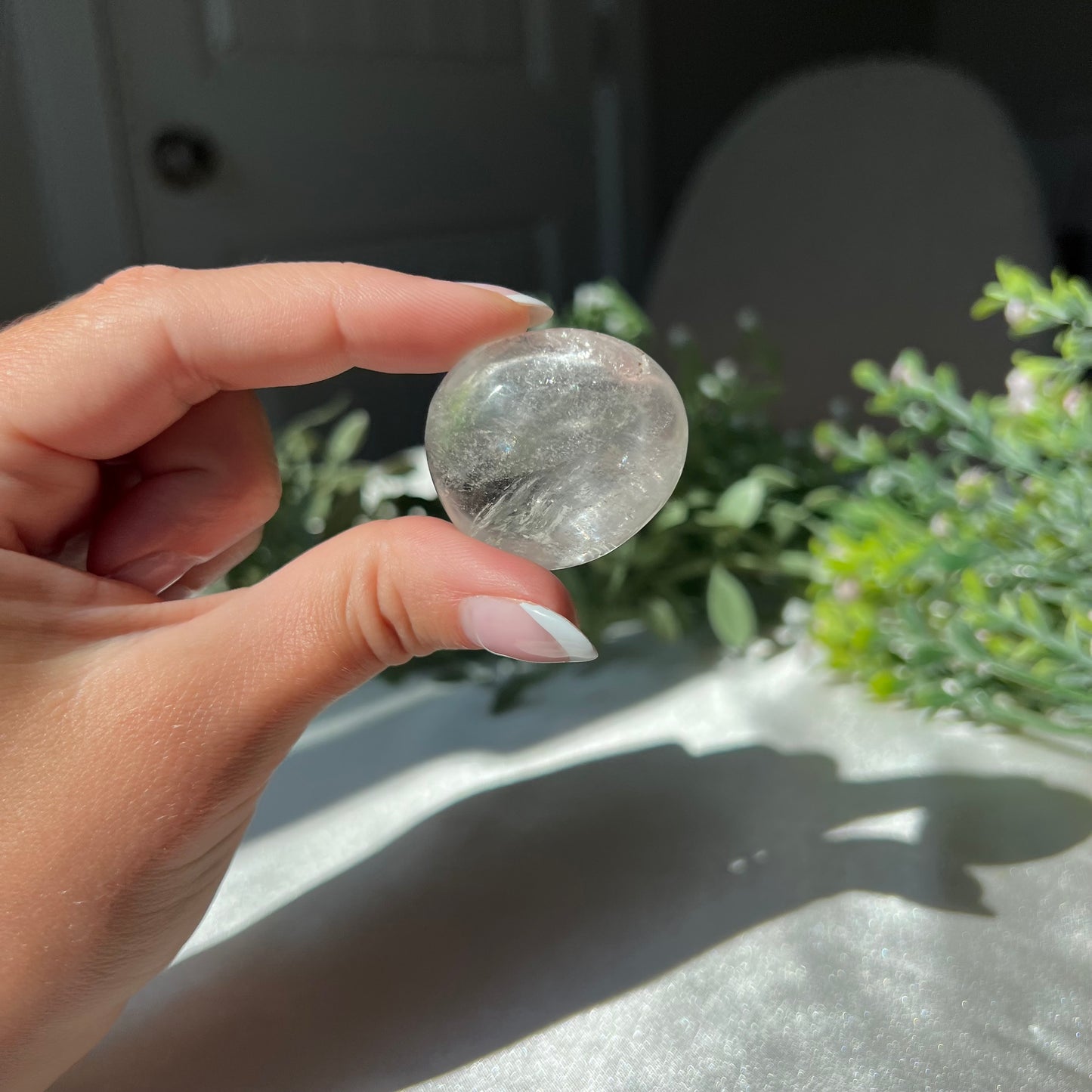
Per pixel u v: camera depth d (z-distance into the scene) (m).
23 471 0.16
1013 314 0.18
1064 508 0.18
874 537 0.20
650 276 0.57
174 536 0.18
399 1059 0.14
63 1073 0.14
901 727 0.20
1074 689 0.17
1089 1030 0.13
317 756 0.21
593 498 0.14
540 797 0.19
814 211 0.44
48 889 0.13
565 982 0.15
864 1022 0.14
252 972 0.16
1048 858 0.16
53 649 0.14
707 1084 0.13
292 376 0.17
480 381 0.15
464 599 0.14
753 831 0.17
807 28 0.69
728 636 0.22
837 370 0.44
